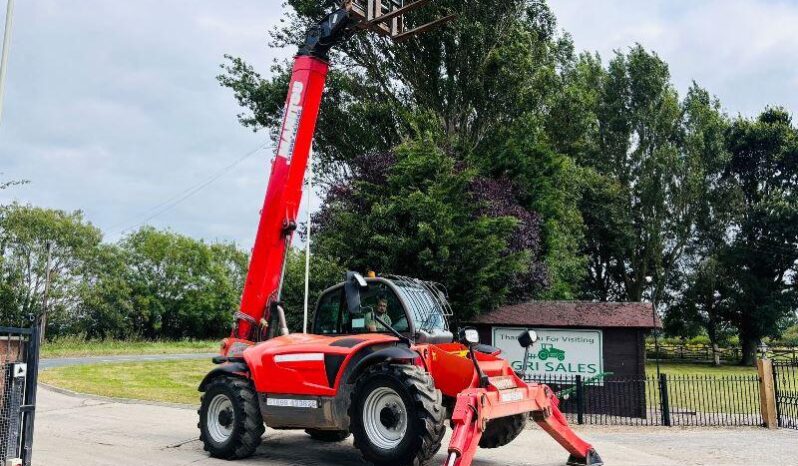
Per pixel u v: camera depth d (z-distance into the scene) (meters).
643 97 41.97
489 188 18.98
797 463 9.65
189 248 64.19
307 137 10.52
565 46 35.09
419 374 7.40
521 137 21.48
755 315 44.03
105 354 39.03
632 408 16.09
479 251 16.36
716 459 9.92
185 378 23.19
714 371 37.69
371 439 7.52
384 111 22.31
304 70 10.60
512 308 17.77
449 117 22.23
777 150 45.16
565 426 8.65
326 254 18.36
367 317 8.91
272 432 11.29
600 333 16.64
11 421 6.02
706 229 44.97
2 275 50.75
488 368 8.10
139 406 14.99
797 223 42.72
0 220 52.41
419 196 16.22
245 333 10.09
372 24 10.41
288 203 10.27
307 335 9.23
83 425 11.81
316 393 8.20
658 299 44.16
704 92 45.75
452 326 17.14
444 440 10.74
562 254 27.86
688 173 40.78
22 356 6.30
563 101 27.78
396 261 16.52
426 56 22.39
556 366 16.78
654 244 40.94
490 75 21.45
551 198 22.33
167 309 62.69
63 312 52.50
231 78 24.22
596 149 41.97
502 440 8.98
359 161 19.14
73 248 54.31
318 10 23.03
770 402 14.13
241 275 70.62
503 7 21.95
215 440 8.99
